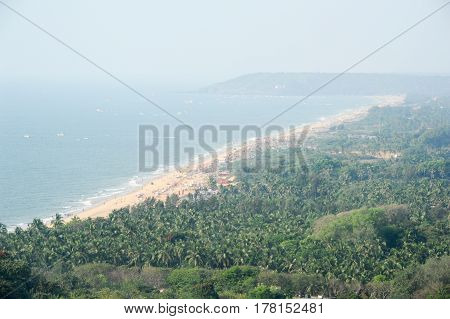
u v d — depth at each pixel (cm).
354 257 15825
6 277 11794
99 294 12256
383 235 18025
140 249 16038
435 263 13762
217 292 13388
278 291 13150
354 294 13350
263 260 15375
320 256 15962
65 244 16550
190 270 14350
